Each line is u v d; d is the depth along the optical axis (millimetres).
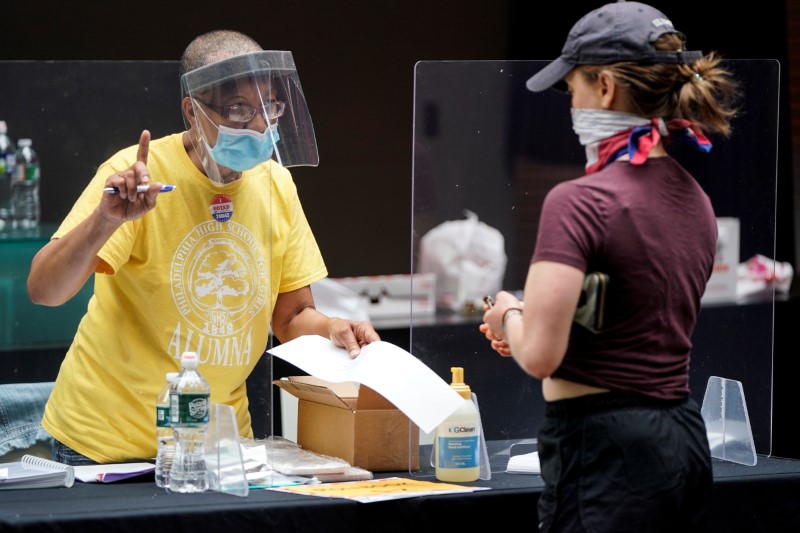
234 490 5105
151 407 5855
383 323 11359
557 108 6184
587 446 4422
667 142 4707
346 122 11797
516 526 5324
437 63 6023
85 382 5957
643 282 4355
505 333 4711
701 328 6539
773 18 11984
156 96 6613
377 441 5883
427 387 5461
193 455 5270
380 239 12242
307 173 11820
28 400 6359
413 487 5398
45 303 5676
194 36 10875
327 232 12023
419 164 6062
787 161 12211
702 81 4484
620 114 4531
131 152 5973
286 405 7766
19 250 6742
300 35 11375
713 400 6258
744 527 5613
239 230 5949
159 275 5816
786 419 11523
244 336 5980
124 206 5219
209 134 5562
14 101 6625
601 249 4328
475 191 6133
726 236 6645
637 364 4414
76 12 10477
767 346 6574
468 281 6164
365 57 11680
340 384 6180
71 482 5363
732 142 6527
